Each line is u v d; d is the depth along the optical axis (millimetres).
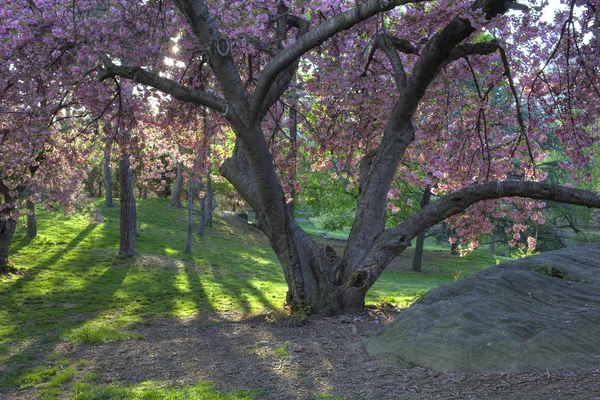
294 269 11500
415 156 14398
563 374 6434
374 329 9797
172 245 30703
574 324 7629
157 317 15102
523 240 37000
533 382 6219
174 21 10000
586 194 10586
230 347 9195
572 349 6996
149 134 16297
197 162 15758
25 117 11281
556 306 8734
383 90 12234
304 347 8602
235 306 17250
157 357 9039
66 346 10539
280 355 8281
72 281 20250
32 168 15711
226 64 9297
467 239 12898
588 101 10383
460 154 12609
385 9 6836
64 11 10148
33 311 15719
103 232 30109
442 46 9570
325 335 9492
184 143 15758
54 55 10539
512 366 6781
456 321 8008
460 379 6516
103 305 16828
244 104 9758
